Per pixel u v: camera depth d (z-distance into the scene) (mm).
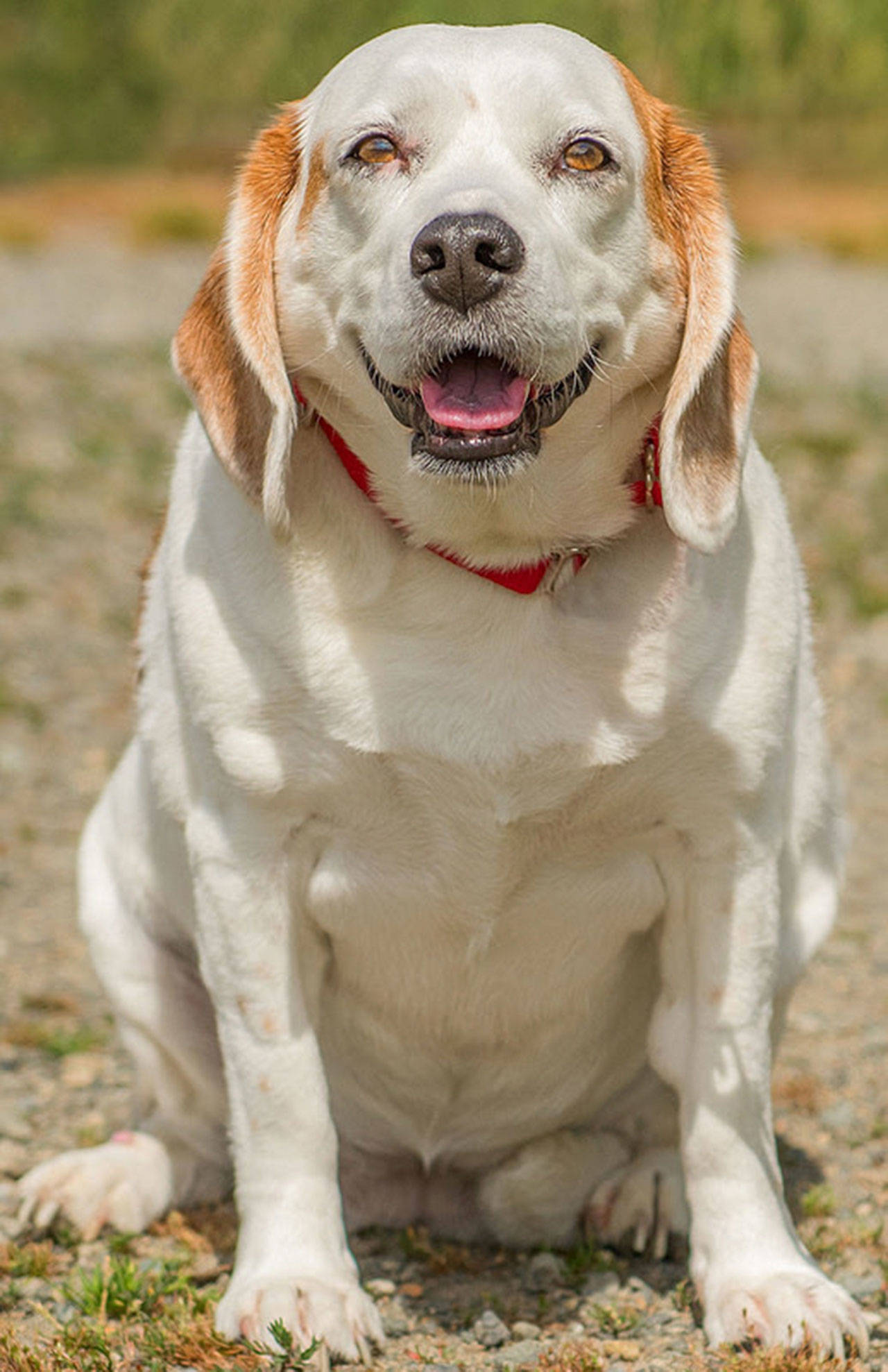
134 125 45969
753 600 4500
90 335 22953
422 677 4332
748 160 40844
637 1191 5020
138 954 5387
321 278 4383
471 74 4277
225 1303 4492
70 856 8953
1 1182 5531
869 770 10305
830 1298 4402
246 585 4426
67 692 11570
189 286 28047
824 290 29234
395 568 4348
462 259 3984
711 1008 4621
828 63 22750
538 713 4332
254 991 4605
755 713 4445
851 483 16281
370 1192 5332
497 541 4320
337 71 4566
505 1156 5234
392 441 4336
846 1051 6605
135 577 13969
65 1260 5016
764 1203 4598
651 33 15695
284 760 4441
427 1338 4566
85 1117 6051
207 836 4617
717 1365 4316
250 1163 4629
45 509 15258
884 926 8023
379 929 4672
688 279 4441
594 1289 4809
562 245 4164
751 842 4555
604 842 4547
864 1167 5668
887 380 21000
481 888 4539
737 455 4379
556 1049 4965
